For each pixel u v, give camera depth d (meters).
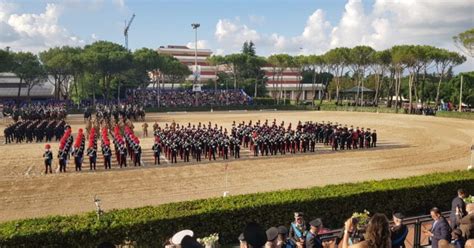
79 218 12.37
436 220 10.33
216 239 11.66
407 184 16.73
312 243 8.89
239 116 67.75
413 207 16.53
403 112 69.94
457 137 43.09
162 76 96.62
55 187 22.27
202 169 27.42
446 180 17.39
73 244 11.42
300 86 104.31
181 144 30.77
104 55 74.56
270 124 55.28
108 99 82.69
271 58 93.19
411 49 70.00
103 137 32.88
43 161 30.00
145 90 88.88
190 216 12.77
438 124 54.53
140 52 82.25
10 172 26.28
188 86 109.69
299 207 14.40
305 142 34.78
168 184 22.94
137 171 26.70
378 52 78.00
